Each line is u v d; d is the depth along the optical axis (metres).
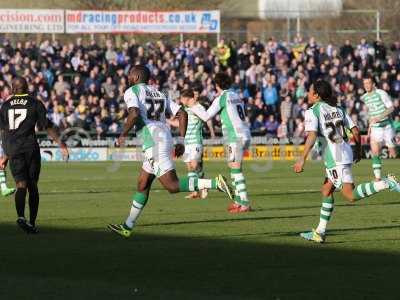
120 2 112.69
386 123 50.47
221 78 36.84
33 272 22.78
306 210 36.38
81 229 30.73
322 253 25.56
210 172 59.44
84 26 83.88
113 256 25.11
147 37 104.88
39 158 30.12
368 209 36.66
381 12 111.50
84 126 74.44
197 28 85.25
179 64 80.62
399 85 80.31
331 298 19.77
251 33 90.12
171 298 19.70
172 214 35.00
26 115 29.73
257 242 27.61
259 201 40.06
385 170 60.34
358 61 81.75
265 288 20.80
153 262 24.12
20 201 29.52
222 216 34.34
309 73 80.12
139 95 27.72
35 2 118.50
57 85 76.50
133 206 28.50
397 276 22.19
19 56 78.88
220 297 19.83
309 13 96.06
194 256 25.06
